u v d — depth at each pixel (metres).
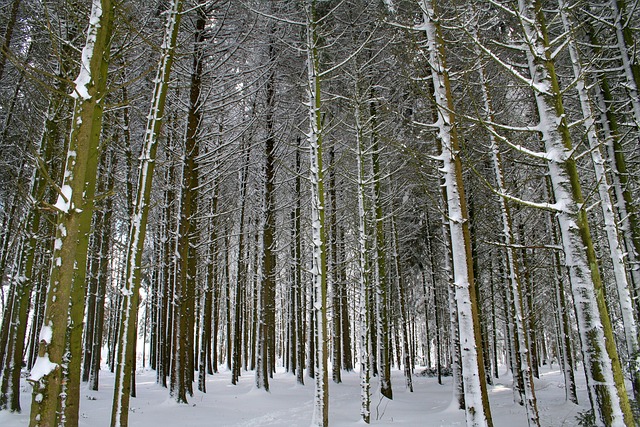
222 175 14.79
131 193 12.14
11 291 10.63
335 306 19.70
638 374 6.66
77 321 5.38
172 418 10.46
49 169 9.06
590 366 3.96
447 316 25.69
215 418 10.95
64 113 9.12
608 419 3.78
